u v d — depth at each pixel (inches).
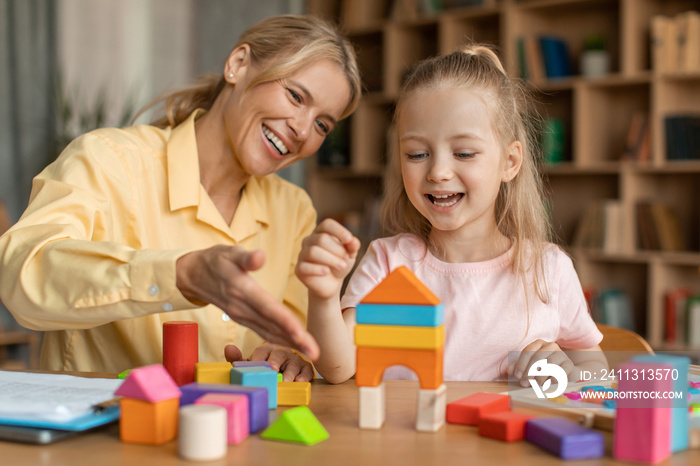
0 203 120.3
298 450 24.5
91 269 32.7
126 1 140.1
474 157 42.1
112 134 50.4
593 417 26.6
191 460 23.2
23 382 31.5
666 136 113.6
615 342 49.8
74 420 25.8
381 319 27.3
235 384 30.5
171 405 25.7
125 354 49.1
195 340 34.0
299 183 162.4
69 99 128.3
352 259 33.6
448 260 48.6
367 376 27.5
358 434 26.7
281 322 26.9
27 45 127.0
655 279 115.2
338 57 52.2
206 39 151.2
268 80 49.9
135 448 24.8
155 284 30.9
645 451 23.2
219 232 52.3
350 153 152.8
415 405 31.4
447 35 133.6
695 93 118.7
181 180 50.8
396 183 52.2
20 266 34.7
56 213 40.3
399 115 47.7
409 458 23.6
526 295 45.9
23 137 126.9
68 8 132.0
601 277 127.2
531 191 49.2
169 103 58.7
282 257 57.3
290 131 51.4
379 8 152.5
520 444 25.6
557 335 47.9
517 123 48.0
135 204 48.6
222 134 52.9
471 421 28.1
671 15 120.6
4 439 25.5
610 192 128.5
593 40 123.4
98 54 136.3
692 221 120.6
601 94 125.8
